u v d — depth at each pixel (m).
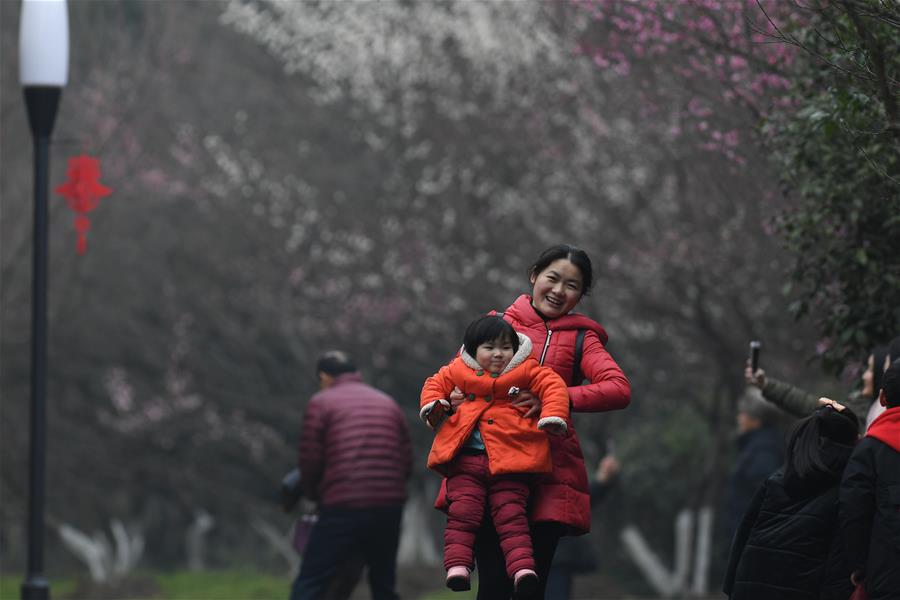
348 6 65.50
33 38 31.83
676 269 53.41
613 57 37.44
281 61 76.88
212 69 80.75
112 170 77.06
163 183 79.31
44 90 31.83
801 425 18.08
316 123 74.19
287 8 67.81
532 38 57.97
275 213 74.06
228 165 74.62
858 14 18.97
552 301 18.20
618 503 71.31
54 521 80.38
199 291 84.00
